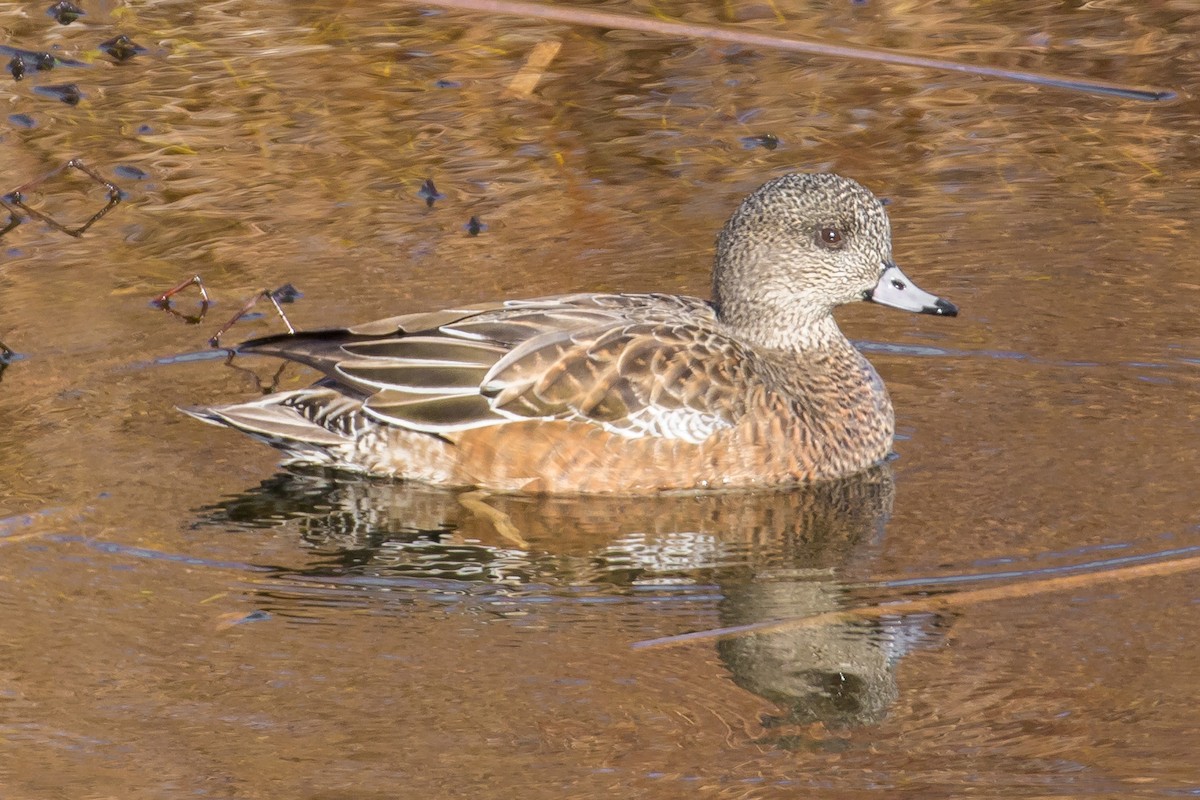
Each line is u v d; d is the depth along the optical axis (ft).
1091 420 39.60
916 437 39.50
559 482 38.09
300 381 42.70
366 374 38.40
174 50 62.34
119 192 53.06
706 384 37.91
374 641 31.22
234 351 44.09
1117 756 26.78
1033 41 61.26
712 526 36.19
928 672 29.50
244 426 38.55
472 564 34.47
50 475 37.76
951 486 36.88
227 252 49.52
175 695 29.37
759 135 55.98
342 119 57.41
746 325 40.88
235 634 31.42
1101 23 62.75
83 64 61.21
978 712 28.25
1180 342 43.37
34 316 45.91
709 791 26.32
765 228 40.34
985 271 47.78
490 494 38.24
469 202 52.24
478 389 38.11
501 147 55.62
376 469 38.78
